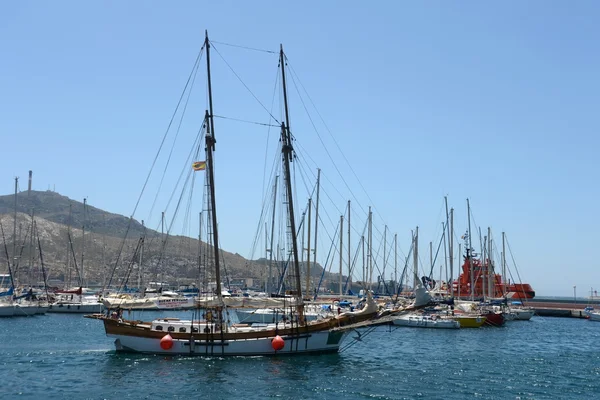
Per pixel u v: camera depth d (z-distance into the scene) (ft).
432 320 326.03
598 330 358.64
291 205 208.54
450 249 411.13
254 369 168.25
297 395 140.36
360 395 141.79
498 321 347.77
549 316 510.99
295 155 214.90
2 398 135.33
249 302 195.00
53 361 179.63
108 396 137.39
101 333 276.41
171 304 413.18
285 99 211.61
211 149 205.67
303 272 323.37
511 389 153.58
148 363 175.63
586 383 164.25
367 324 194.39
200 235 291.17
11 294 410.93
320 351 192.44
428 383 158.20
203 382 151.53
